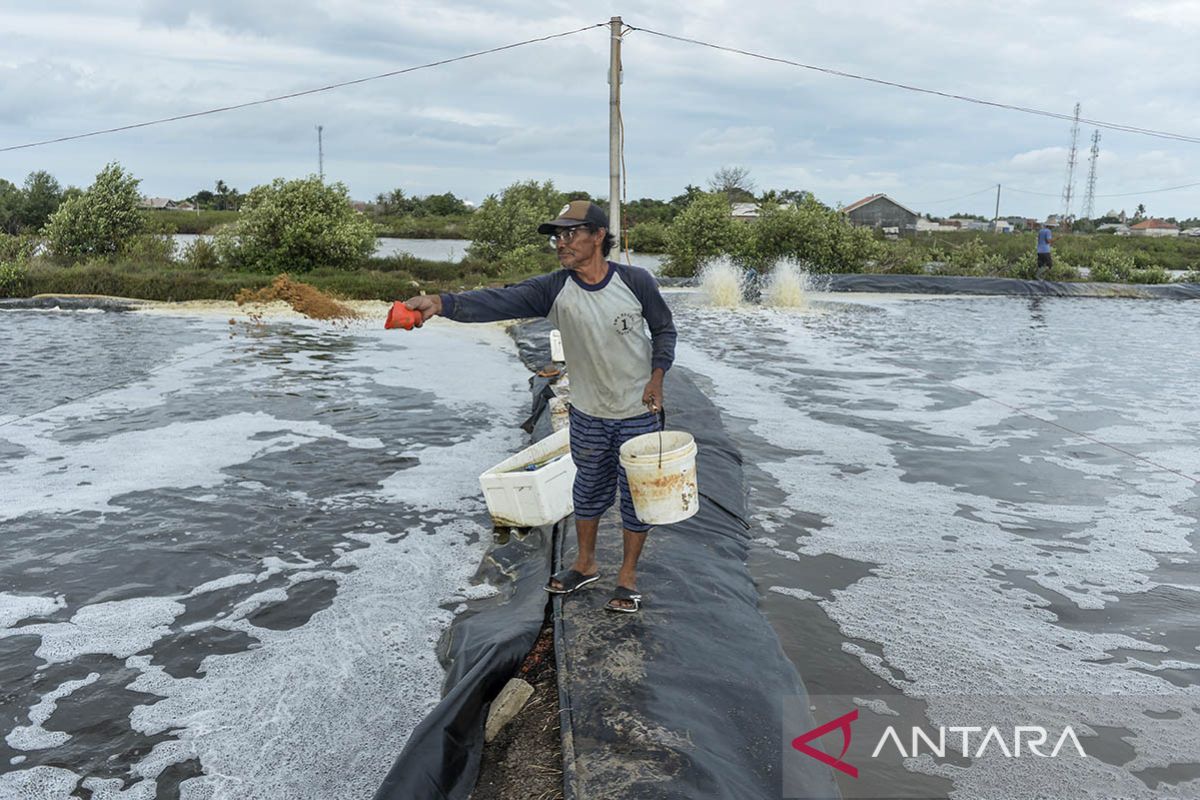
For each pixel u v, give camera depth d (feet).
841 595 15.39
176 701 12.16
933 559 17.26
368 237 80.74
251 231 77.82
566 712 10.20
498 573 16.55
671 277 87.04
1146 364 42.16
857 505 20.58
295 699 12.22
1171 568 16.97
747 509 19.93
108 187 77.41
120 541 18.10
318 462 24.04
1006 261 97.09
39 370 36.76
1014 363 42.11
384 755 10.93
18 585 15.98
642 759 9.17
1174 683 12.50
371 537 18.62
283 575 16.58
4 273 62.39
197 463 23.70
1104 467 24.14
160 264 76.02
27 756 10.82
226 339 46.96
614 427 12.30
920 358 43.34
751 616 13.19
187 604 15.31
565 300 11.59
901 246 102.32
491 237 104.53
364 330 52.42
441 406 31.53
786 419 29.63
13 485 21.62
